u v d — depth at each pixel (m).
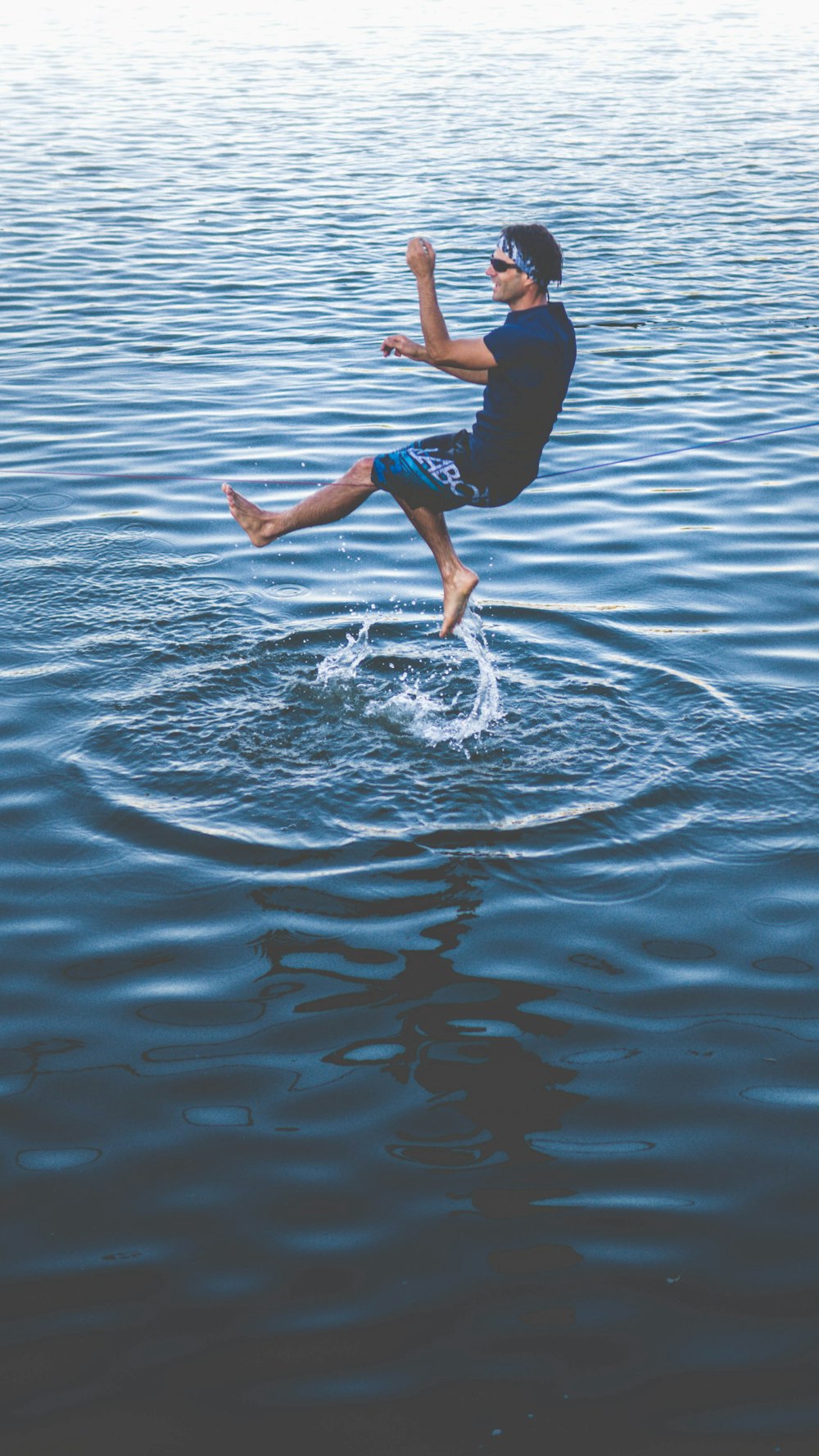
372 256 16.88
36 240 17.73
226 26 38.16
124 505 10.18
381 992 5.36
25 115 26.05
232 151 22.92
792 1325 3.96
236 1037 5.11
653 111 26.28
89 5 42.97
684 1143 4.63
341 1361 3.85
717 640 8.11
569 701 7.41
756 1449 3.61
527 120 25.38
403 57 32.75
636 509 10.21
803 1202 4.39
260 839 6.27
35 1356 3.86
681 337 14.22
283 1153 4.59
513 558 9.36
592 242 17.55
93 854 6.15
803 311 15.00
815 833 6.34
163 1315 3.99
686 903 5.88
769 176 21.08
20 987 5.36
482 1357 3.86
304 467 10.91
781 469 10.97
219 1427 3.66
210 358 13.60
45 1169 4.51
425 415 12.07
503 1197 4.41
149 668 7.70
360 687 7.52
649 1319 3.98
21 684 7.52
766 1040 5.11
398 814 6.46
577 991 5.37
